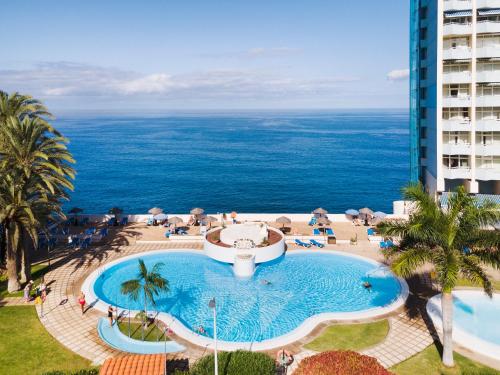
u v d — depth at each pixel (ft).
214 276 110.93
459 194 64.80
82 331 79.46
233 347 73.20
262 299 96.78
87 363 68.80
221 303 94.73
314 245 131.23
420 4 165.78
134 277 110.22
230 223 155.02
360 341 74.49
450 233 62.69
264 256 116.98
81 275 108.27
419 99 170.09
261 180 300.20
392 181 293.43
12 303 91.97
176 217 148.15
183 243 135.44
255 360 62.03
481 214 62.69
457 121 142.31
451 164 146.51
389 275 109.09
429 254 64.39
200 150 463.83
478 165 144.36
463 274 63.98
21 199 96.22
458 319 83.30
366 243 132.26
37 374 65.77
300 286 104.01
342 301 95.35
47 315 86.12
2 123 100.68
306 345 73.10
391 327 79.41
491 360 68.54
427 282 101.09
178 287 104.01
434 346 72.84
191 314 89.40
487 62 141.49
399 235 69.21
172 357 70.18
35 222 95.81
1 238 111.86
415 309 86.84
